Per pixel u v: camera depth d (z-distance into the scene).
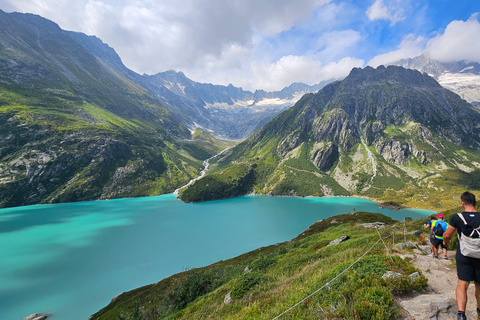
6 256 108.19
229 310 20.77
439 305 9.52
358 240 32.41
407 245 20.22
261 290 22.39
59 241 128.88
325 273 17.12
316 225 89.50
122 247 120.44
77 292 78.00
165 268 96.69
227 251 115.62
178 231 150.88
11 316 66.25
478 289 7.79
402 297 10.88
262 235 143.00
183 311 30.75
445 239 8.87
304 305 12.81
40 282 84.75
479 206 29.66
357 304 10.08
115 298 64.31
